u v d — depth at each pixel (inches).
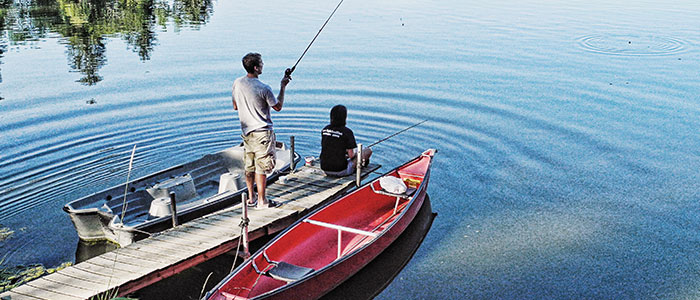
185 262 246.8
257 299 214.8
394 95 512.4
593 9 977.5
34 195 328.8
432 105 489.7
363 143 412.2
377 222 309.7
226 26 815.1
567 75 584.4
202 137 423.8
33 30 796.0
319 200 305.4
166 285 259.3
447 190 346.6
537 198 337.1
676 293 247.8
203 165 350.6
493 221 310.8
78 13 928.3
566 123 453.7
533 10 962.1
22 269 259.8
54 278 230.7
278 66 598.2
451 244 288.8
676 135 432.5
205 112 471.2
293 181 332.5
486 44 708.7
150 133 428.5
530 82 557.9
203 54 651.5
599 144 414.3
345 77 563.5
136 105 485.1
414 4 1022.4
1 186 337.4
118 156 387.2
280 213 289.6
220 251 260.1
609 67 616.4
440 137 424.8
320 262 272.5
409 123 450.3
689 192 344.5
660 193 343.3
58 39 738.2
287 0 1077.8
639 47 706.8
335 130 329.1
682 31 798.5
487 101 501.4
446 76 573.3
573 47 700.7
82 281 228.4
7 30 792.9
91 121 446.9
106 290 221.8
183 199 321.7
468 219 313.1
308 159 355.3
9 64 610.2
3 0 1042.1
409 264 271.7
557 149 406.0
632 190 347.6
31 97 499.2
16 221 301.1
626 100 510.3
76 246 282.2
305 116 466.3
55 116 454.3
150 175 319.9
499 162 385.1
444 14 912.9
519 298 244.7
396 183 307.3
